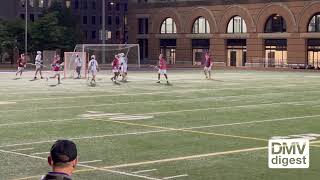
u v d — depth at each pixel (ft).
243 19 267.59
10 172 39.55
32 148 49.37
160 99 97.76
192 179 37.40
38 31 266.77
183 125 64.49
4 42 261.65
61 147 15.72
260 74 199.31
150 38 306.96
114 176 38.29
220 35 276.41
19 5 375.66
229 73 206.49
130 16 315.58
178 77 172.14
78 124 65.16
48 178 15.53
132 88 124.26
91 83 139.13
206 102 92.43
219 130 60.49
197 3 284.82
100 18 417.90
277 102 92.73
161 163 42.80
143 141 53.16
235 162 43.19
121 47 225.35
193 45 289.74
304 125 64.69
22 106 85.15
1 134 57.36
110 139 54.34
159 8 301.43
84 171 39.81
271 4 255.91
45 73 192.65
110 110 80.43
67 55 172.76
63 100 95.50
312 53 245.45
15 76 172.76
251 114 75.51
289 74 200.54
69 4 402.11
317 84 140.87
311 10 242.58
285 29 253.24
